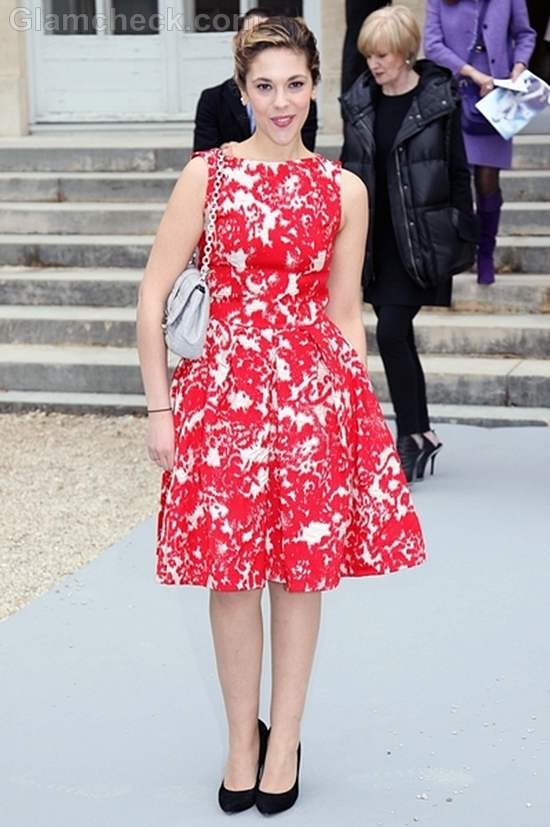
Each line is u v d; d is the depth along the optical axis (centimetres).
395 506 392
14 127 1306
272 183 375
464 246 668
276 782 399
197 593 575
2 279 1021
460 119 668
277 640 395
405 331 689
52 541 658
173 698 476
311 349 380
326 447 379
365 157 663
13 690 484
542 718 457
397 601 558
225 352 379
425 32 926
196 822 398
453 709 464
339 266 396
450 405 866
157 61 1330
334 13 1238
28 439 844
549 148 1091
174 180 1121
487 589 570
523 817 398
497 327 909
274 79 368
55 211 1101
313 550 376
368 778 421
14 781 422
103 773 427
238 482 375
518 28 913
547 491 702
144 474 767
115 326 963
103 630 536
